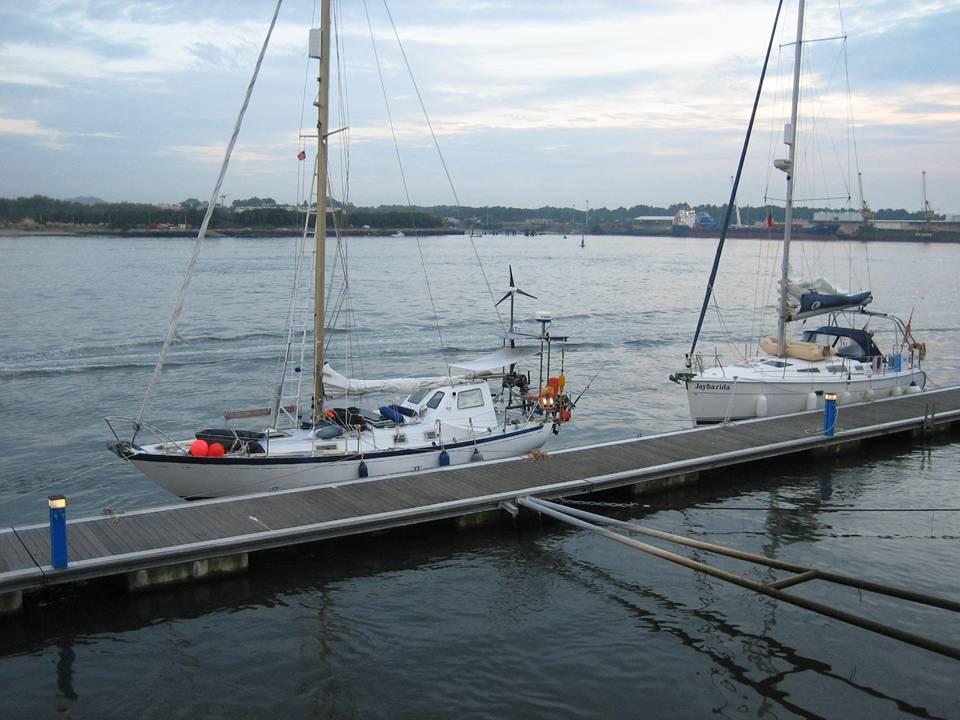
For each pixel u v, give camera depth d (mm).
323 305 18453
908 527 17281
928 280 83750
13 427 24188
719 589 14219
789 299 27734
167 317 45438
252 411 18422
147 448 16750
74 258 97188
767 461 21859
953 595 13922
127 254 108125
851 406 25547
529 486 17344
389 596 13844
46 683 11148
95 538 13891
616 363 36594
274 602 13539
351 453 17547
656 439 21469
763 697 10953
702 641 12414
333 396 18938
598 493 18672
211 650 12055
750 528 17188
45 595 13406
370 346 38719
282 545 14359
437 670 11578
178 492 16609
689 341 42969
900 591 11445
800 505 18594
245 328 42250
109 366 32438
